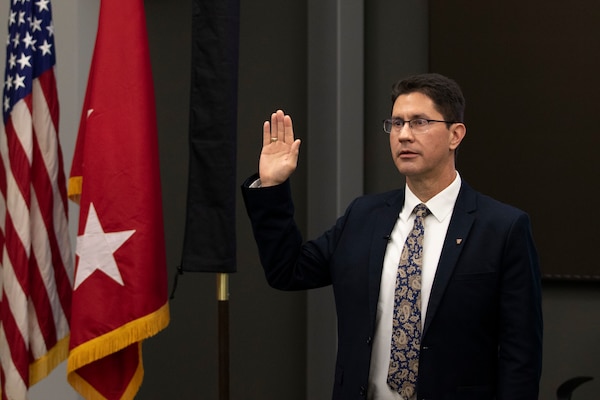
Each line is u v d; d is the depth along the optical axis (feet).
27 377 17.81
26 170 18.04
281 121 14.21
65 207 19.01
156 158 17.75
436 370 12.50
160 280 17.42
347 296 13.37
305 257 14.26
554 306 21.52
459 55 22.15
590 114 21.09
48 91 18.69
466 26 22.09
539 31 21.50
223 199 16.80
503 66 21.77
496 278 12.67
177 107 23.38
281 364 23.68
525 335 12.55
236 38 17.02
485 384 12.80
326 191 23.04
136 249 17.17
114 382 17.70
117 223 17.28
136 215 17.29
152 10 23.32
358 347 13.00
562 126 21.30
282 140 14.23
